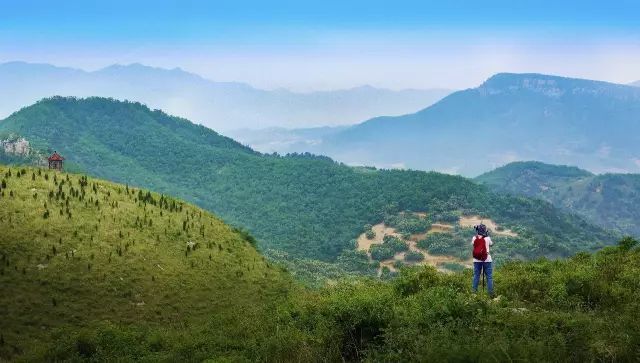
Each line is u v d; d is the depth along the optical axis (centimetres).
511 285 2091
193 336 2148
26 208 4662
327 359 1363
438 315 1488
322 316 1875
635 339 1089
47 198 4962
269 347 1557
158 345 2011
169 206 5947
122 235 4822
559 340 1134
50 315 3556
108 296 3994
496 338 1160
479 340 1148
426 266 2430
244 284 4928
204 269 4888
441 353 1087
